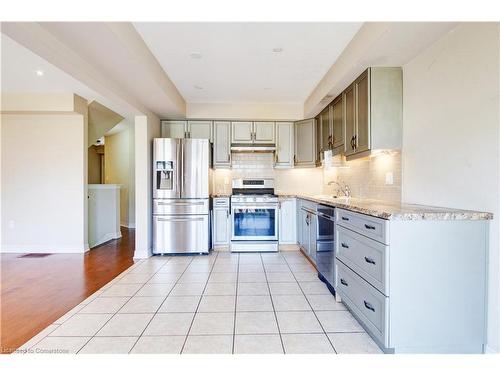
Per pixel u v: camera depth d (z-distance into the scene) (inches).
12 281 121.0
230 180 190.2
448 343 65.8
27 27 68.0
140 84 114.6
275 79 134.2
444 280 65.3
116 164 295.3
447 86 78.5
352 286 84.3
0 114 170.4
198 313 90.4
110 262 150.3
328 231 107.0
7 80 140.3
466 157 72.1
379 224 67.7
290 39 96.6
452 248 65.1
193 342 74.2
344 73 105.7
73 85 147.7
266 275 127.4
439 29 75.5
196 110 172.6
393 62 95.8
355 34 94.0
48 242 173.6
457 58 74.8
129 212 275.9
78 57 89.1
